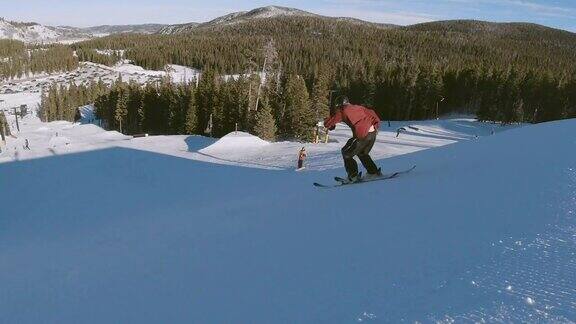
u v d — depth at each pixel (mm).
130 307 3061
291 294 2627
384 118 82688
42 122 111188
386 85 82000
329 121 6297
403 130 63938
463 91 87562
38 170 30188
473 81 87125
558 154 5234
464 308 2033
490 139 8477
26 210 19516
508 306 2010
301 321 2232
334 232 3840
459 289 2232
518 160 5316
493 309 1995
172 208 16484
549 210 3312
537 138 6871
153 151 39094
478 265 2480
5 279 4855
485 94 76562
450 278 2375
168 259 4285
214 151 38688
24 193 23406
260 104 60406
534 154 5535
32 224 16734
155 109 74438
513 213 3373
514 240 2789
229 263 3625
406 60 138625
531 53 167375
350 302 2309
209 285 3172
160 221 9281
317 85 64750
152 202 20422
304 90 58656
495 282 2252
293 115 58000
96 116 101250
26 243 11328
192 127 62969
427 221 3588
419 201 4344
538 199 3637
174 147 43531
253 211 6465
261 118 53656
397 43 182125
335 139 52656
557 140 6250
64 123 99125
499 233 2969
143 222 9820
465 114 87625
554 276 2262
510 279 2268
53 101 113625
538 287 2162
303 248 3566
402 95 80125
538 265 2404
